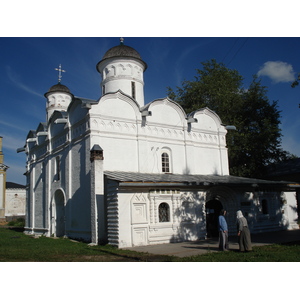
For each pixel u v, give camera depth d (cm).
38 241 1889
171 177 1928
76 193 1989
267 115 3056
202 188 1867
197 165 2303
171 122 2217
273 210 2192
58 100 3225
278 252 1155
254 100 3034
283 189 2300
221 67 3584
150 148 2069
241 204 2027
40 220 2598
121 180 1504
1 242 1838
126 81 2472
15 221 4631
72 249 1419
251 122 3089
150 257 1133
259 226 2072
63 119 2180
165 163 2142
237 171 2923
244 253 1161
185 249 1366
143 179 1644
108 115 1934
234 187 2000
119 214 1511
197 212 1812
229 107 3072
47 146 2536
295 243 1431
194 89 3366
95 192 1666
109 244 1546
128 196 1558
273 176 3391
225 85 3309
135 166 1977
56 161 2375
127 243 1505
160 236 1619
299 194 3089
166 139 2161
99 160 1716
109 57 2506
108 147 1900
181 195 1758
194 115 2366
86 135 1900
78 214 1945
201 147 2356
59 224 2317
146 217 1595
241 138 2875
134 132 2020
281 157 3019
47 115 3231
